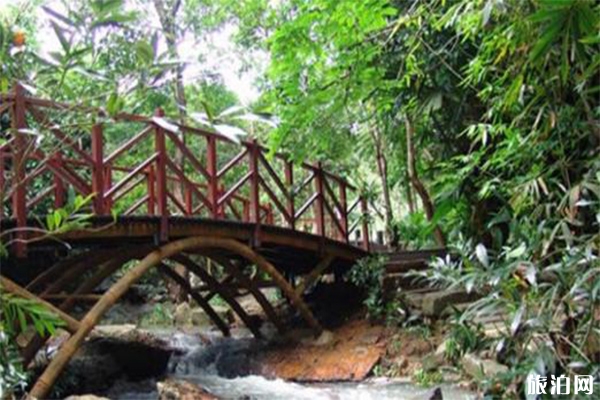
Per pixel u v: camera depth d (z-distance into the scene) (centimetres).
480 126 360
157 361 621
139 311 978
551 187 289
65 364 426
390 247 902
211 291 719
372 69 429
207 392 469
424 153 768
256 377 600
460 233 448
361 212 830
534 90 294
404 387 502
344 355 592
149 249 505
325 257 702
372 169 1041
